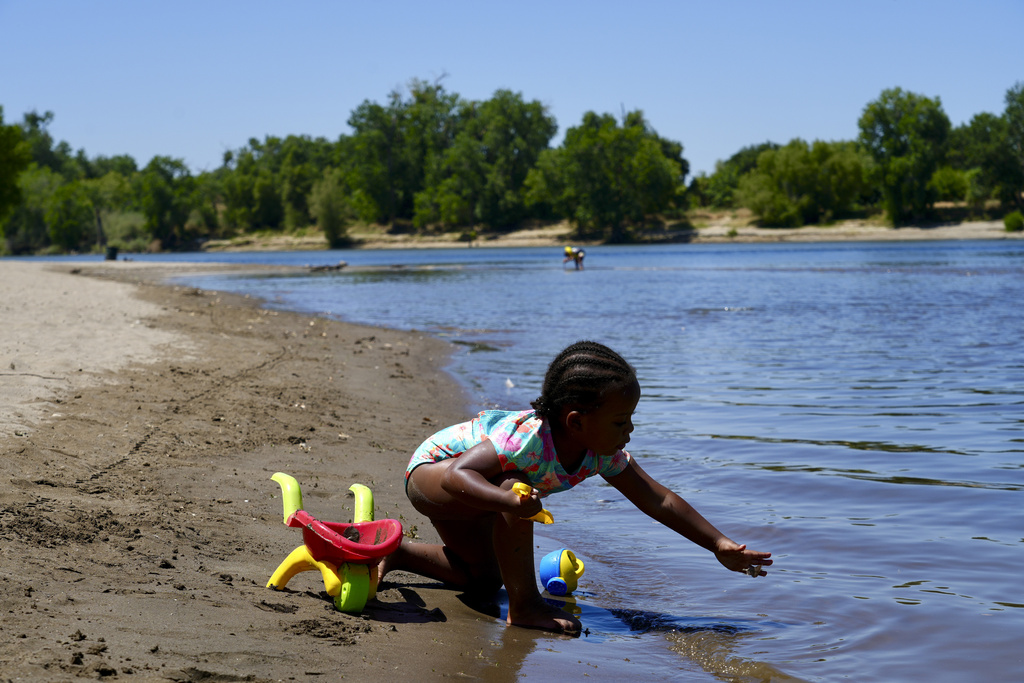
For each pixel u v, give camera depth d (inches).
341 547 127.9
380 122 3983.8
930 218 3393.2
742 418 304.2
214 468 209.2
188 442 231.1
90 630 105.4
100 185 4662.9
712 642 127.6
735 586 152.6
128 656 99.2
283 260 2437.3
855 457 242.1
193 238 4527.6
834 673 115.0
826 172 3513.8
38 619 106.1
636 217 3511.3
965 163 3572.8
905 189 3272.6
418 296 994.7
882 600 141.9
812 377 393.1
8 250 4286.4
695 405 331.3
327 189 3868.1
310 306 864.9
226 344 468.1
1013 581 148.4
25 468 177.2
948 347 479.5
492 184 3745.1
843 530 179.2
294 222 4384.8
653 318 699.4
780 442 264.1
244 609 122.6
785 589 149.1
